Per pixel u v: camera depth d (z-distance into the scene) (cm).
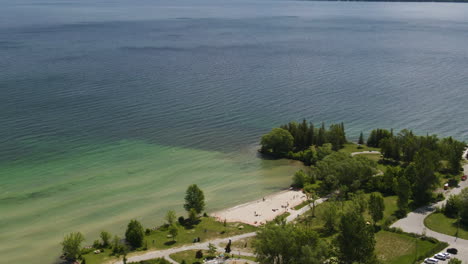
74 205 14375
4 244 12144
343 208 13175
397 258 10681
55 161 17538
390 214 13162
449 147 16562
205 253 11181
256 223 13062
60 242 12225
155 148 19225
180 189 15688
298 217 13288
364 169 15075
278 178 16650
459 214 12681
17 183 15688
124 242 12088
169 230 12112
